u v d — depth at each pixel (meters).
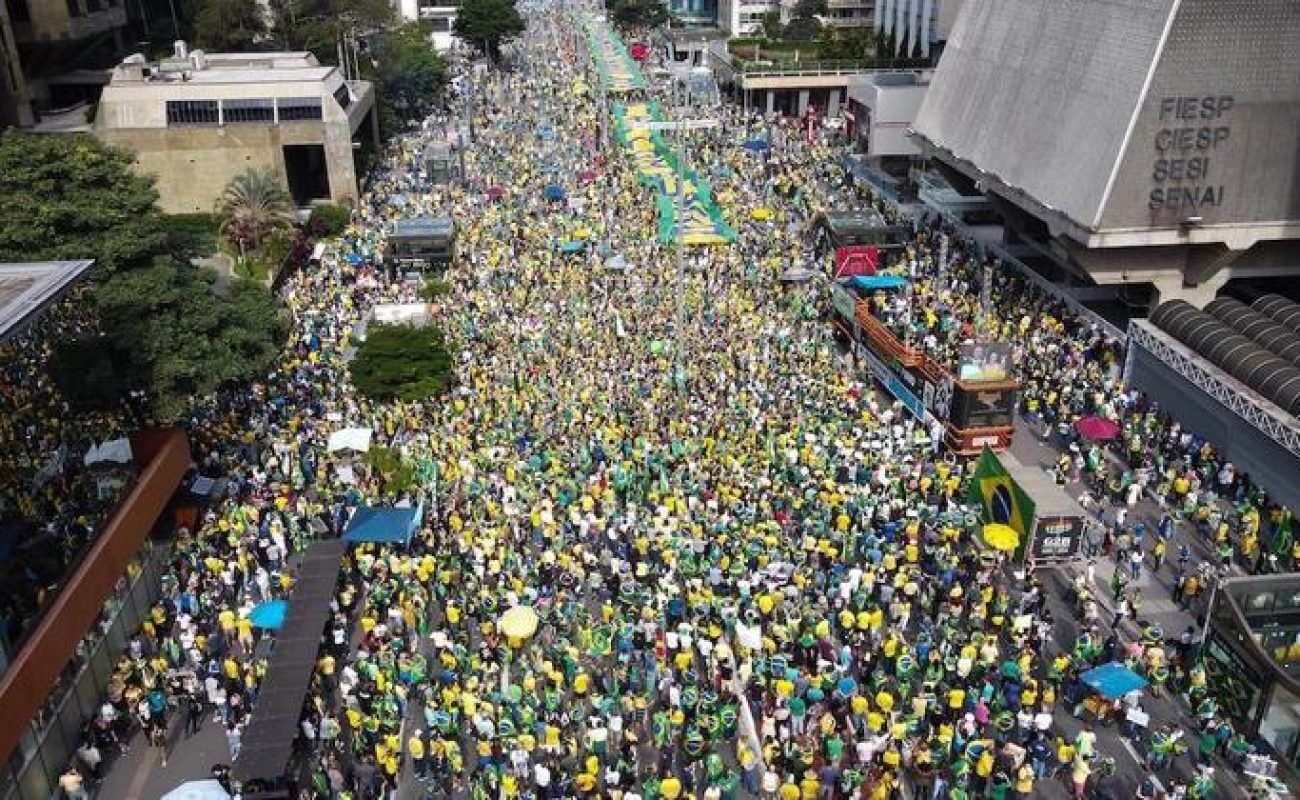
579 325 62.38
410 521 42.88
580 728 34.34
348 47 110.75
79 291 53.19
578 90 129.25
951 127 82.31
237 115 88.94
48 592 34.72
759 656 36.22
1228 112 58.75
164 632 39.56
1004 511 43.09
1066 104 65.94
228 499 46.66
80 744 35.31
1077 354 58.66
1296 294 67.31
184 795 29.34
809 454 46.81
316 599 38.06
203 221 84.50
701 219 68.25
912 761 33.28
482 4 149.00
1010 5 76.06
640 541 40.88
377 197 93.25
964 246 78.19
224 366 48.31
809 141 109.75
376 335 57.03
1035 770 32.94
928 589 40.25
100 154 53.12
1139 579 42.50
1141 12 59.44
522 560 41.34
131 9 127.50
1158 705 36.19
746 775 32.78
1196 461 50.00
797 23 147.88
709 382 55.16
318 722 34.22
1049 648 38.75
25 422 48.28
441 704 34.41
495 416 52.38
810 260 73.56
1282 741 33.44
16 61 100.00
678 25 195.75
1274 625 35.84
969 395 48.47
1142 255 63.97
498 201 87.06
